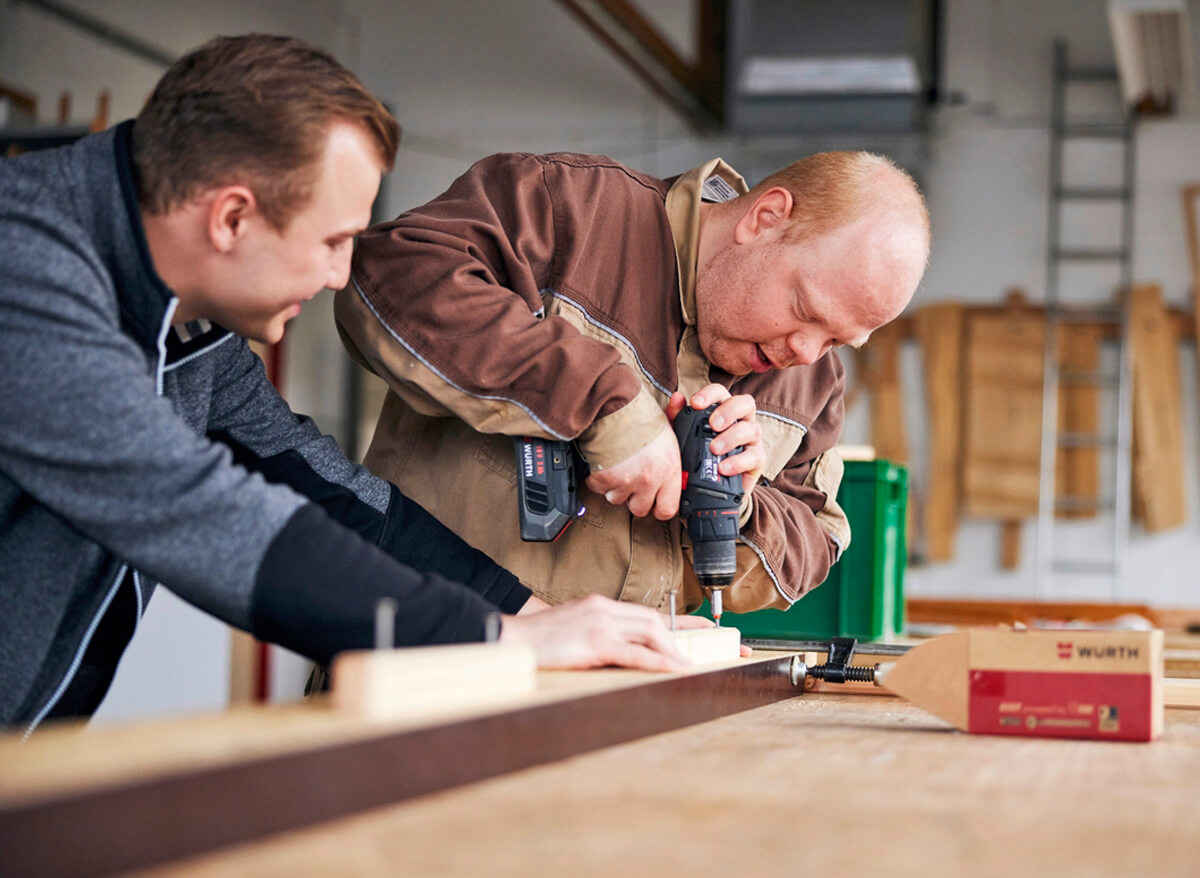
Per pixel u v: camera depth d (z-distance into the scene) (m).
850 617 2.52
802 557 1.66
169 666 3.29
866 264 1.44
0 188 1.04
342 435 6.11
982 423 6.45
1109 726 1.11
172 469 0.93
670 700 1.08
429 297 1.34
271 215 1.07
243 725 0.69
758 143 6.54
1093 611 3.96
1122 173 6.52
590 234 1.49
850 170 1.49
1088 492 6.36
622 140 6.88
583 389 1.31
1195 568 6.29
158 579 0.98
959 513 6.51
